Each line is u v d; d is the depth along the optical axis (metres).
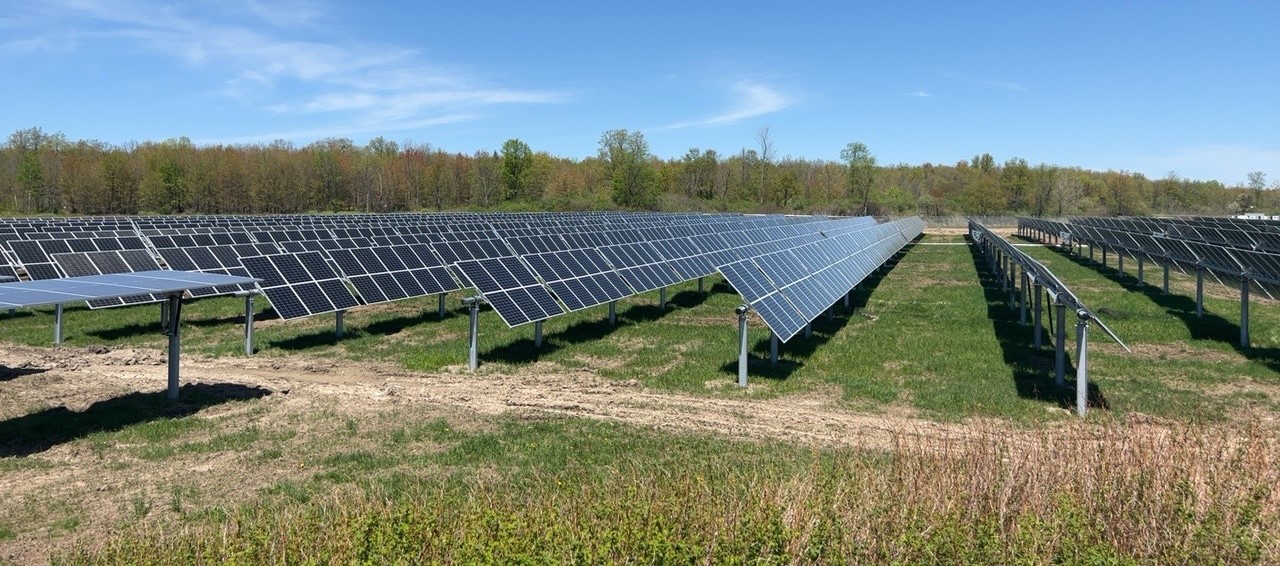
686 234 37.91
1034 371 17.95
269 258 20.39
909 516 7.70
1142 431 10.72
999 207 128.12
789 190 127.12
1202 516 7.83
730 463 11.40
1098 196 138.12
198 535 8.09
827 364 18.59
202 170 95.44
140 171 96.75
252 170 98.12
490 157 128.25
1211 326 23.59
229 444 12.36
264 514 8.87
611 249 26.78
